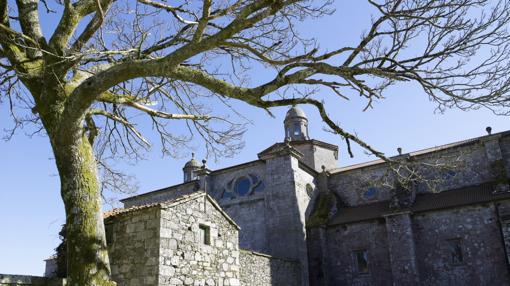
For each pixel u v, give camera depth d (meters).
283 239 24.94
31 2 10.07
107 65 10.50
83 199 8.63
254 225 26.56
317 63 8.38
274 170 26.94
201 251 14.89
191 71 8.60
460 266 21.92
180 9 10.79
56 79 9.37
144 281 13.21
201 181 29.66
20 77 9.65
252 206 27.17
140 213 14.23
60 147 8.91
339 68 8.30
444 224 22.98
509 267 20.20
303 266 24.19
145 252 13.59
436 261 22.61
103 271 8.28
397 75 8.25
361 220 25.12
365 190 28.25
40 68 9.73
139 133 11.86
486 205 22.09
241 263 19.14
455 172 25.45
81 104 8.66
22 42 9.66
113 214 15.02
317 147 35.31
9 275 9.66
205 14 8.23
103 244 8.55
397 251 23.12
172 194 31.14
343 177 29.53
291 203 25.50
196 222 15.07
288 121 37.28
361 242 24.98
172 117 11.48
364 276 24.30
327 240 26.02
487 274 21.09
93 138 10.55
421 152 28.09
